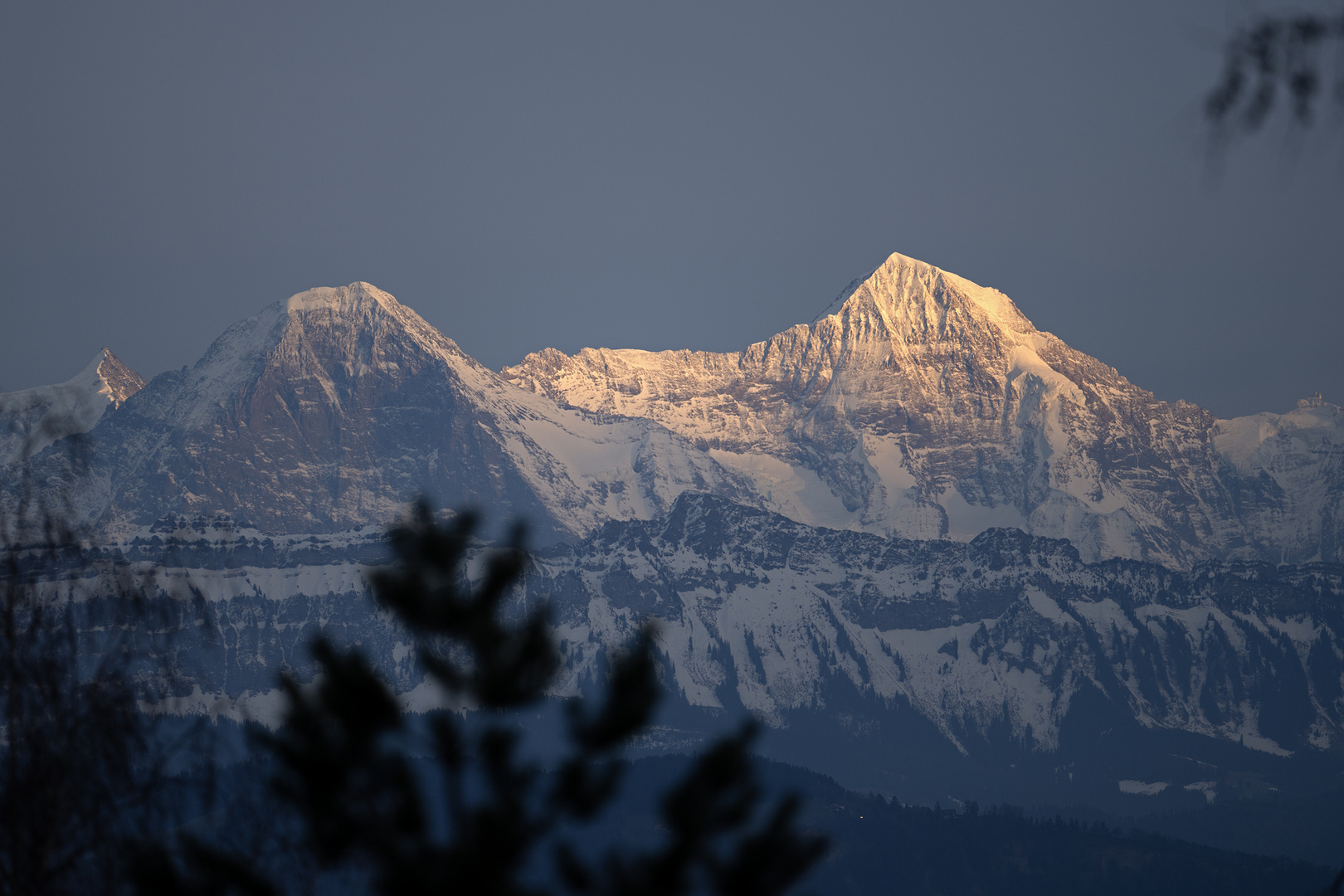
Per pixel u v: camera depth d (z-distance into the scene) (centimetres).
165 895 13950
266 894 13975
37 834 15625
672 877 14212
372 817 14000
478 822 13812
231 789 15688
